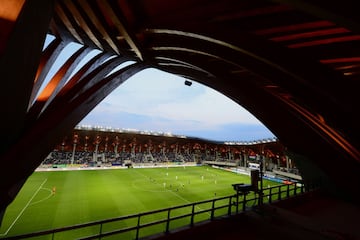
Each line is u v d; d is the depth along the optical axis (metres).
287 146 19.02
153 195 29.42
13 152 8.09
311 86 8.31
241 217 10.80
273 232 9.59
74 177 38.62
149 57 16.16
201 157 84.38
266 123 19.30
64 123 11.05
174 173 51.12
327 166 16.52
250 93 18.34
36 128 9.44
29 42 5.94
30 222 18.62
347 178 15.60
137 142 73.44
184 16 9.99
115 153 69.31
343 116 10.20
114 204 24.45
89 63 14.91
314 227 9.55
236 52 11.71
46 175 39.06
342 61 9.79
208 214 22.78
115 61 16.47
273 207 11.62
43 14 6.31
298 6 4.71
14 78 5.87
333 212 13.02
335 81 7.43
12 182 8.33
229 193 33.12
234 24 9.56
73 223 18.77
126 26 10.59
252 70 11.97
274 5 7.63
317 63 7.80
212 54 12.20
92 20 11.06
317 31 8.55
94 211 21.94
